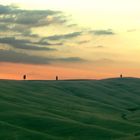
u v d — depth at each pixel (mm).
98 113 176750
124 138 109000
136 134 119562
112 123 138250
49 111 152875
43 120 126500
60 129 119625
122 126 133500
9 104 149250
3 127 112750
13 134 108125
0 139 104312
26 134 108938
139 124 141000
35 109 150875
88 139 111438
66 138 111562
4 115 130000
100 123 138250
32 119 127062
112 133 116875
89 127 121438
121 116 178250
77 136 114062
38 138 107312
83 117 146750
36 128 120438
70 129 119562
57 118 132000
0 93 175250
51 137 109438
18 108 144500
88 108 191250
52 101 191375
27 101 172375
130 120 158125
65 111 159625
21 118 127875
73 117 145750
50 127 121438
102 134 115875
